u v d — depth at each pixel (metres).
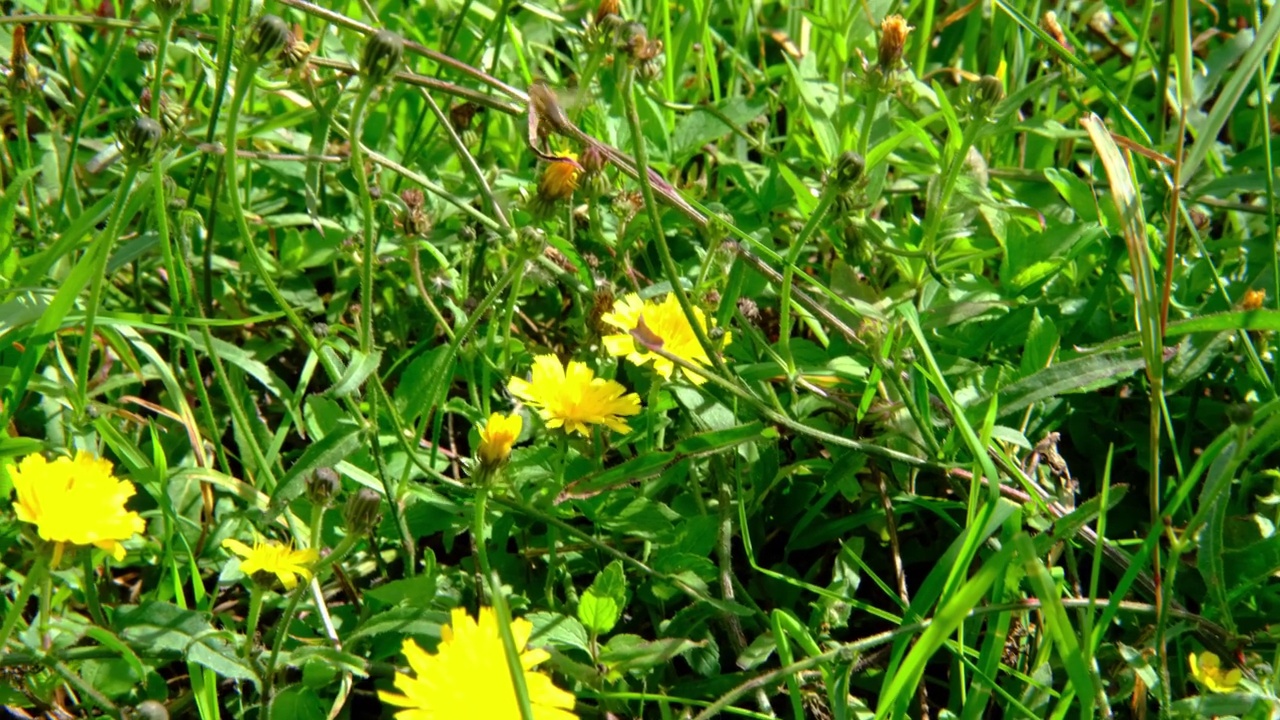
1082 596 0.76
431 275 0.82
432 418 0.81
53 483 0.68
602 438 0.78
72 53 0.88
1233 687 0.71
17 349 0.76
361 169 0.71
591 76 0.77
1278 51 0.85
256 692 0.72
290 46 0.72
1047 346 0.77
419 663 0.67
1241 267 0.84
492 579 0.65
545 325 0.85
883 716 0.68
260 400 0.82
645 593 0.75
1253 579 0.73
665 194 0.78
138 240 0.75
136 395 0.80
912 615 0.71
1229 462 0.69
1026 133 0.89
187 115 0.78
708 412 0.76
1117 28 0.97
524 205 0.76
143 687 0.72
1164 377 0.78
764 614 0.73
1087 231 0.79
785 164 0.82
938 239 0.82
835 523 0.77
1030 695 0.71
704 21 0.88
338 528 0.75
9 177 0.85
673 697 0.71
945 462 0.75
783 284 0.76
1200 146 0.72
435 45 0.90
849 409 0.77
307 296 0.83
